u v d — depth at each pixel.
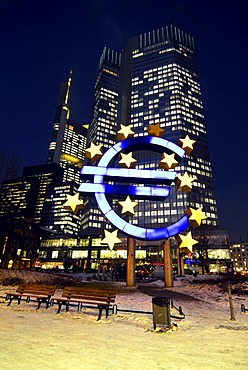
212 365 4.21
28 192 160.25
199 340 5.78
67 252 101.19
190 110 127.69
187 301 13.31
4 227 36.94
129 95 142.75
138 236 14.30
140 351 4.89
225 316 9.48
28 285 10.26
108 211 14.53
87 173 15.32
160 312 6.79
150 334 6.25
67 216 163.38
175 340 5.76
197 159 117.31
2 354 4.38
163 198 15.48
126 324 7.27
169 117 124.12
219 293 16.52
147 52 147.00
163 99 129.12
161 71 137.12
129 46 156.12
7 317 7.54
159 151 17.44
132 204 14.38
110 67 188.88
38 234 70.62
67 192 170.50
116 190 14.91
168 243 21.47
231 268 85.06
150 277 42.19
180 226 14.64
